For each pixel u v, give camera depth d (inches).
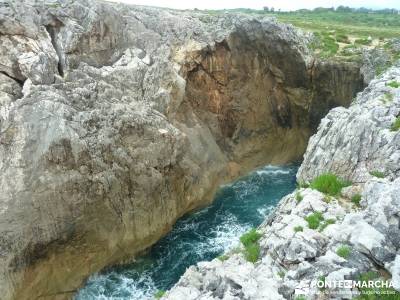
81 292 880.9
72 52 1045.2
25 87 908.0
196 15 1462.8
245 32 1395.2
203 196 1221.7
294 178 1434.5
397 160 695.1
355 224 557.9
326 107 1640.0
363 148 761.6
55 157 844.6
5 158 821.2
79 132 879.7
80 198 872.3
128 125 968.9
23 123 840.3
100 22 1109.7
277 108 1563.7
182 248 1019.9
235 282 531.2
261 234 643.5
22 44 962.1
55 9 1059.9
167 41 1302.9
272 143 1560.0
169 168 1057.5
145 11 1354.6
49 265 844.6
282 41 1481.3
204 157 1268.5
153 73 1138.7
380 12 5103.3
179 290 554.3
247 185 1375.5
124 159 952.3
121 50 1183.6
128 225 967.0
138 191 982.4
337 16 3826.3
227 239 1055.0
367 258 513.0
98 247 914.1
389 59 1599.4
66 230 856.9
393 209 545.3
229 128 1449.3
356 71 1604.3
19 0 1032.2
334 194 680.4
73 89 945.5
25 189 815.7
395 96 889.5
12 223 796.6
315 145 936.3
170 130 1060.5
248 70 1450.5
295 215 626.2
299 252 542.6
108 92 999.6
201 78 1362.0
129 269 955.3
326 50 1706.4
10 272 783.1
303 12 4399.6
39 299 831.7
